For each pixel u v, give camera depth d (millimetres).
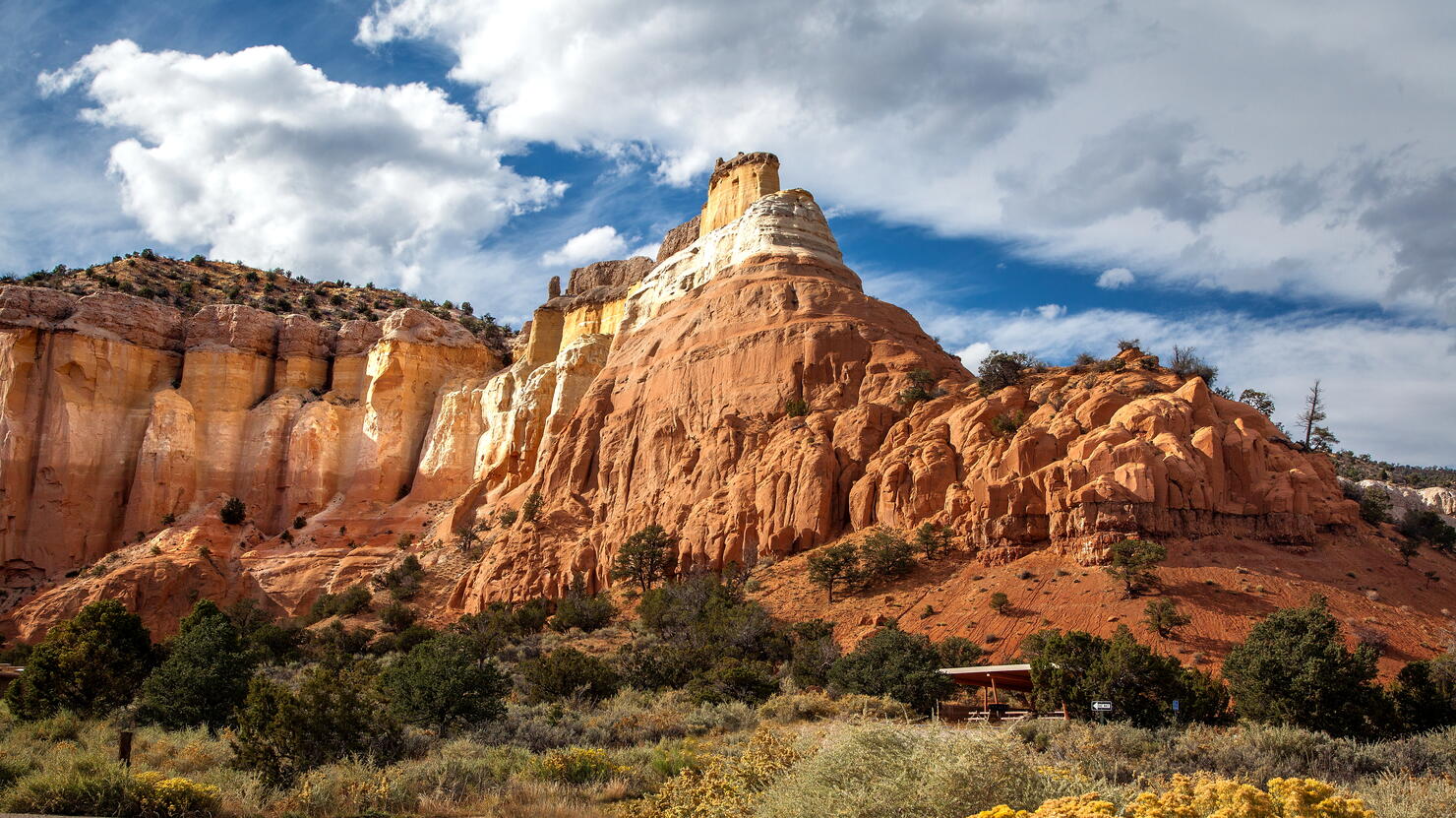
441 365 124312
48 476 107250
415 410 120812
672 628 59094
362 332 128000
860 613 56969
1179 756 24797
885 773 15242
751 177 106750
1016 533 58844
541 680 43312
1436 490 111188
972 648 47500
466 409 117000
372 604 89625
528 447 105125
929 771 14891
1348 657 33000
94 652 37844
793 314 84938
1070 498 57875
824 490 68000
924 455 66188
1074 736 27344
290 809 21656
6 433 106875
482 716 33500
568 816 21219
